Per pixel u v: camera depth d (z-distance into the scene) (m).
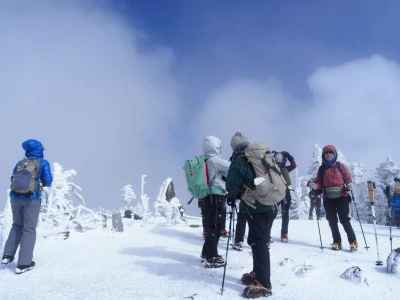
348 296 4.71
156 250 7.10
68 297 4.60
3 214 7.16
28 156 6.16
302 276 5.41
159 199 11.06
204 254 6.13
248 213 4.85
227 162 5.88
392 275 5.58
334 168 7.61
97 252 6.94
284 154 8.35
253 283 4.73
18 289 4.95
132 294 4.68
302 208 24.17
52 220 8.95
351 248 7.37
